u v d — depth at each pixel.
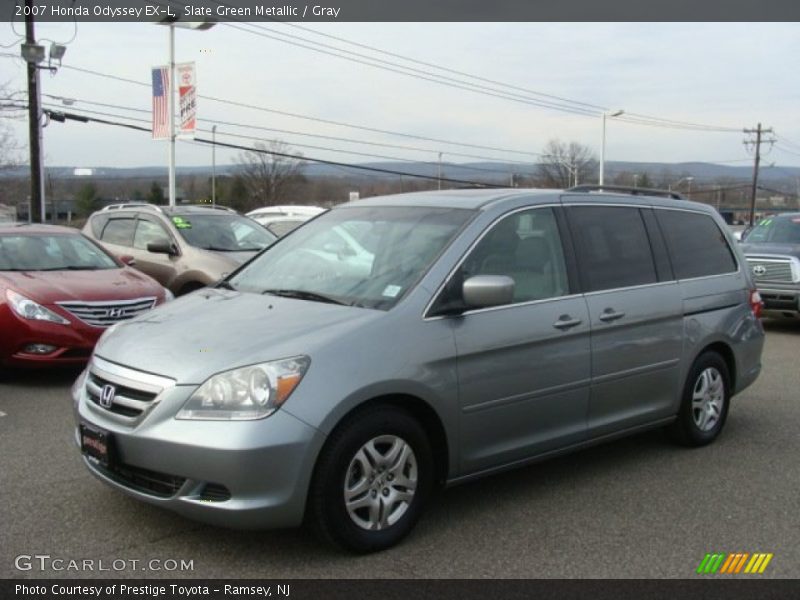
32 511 4.49
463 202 4.99
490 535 4.32
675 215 6.08
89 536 4.18
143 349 4.11
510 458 4.66
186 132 22.48
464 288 4.32
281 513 3.71
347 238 5.06
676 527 4.49
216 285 5.26
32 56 21.55
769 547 4.25
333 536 3.88
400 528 4.12
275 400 3.71
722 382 6.22
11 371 8.10
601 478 5.32
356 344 3.97
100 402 4.11
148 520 4.39
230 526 3.70
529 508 4.74
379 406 4.03
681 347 5.75
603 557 4.08
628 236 5.58
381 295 4.37
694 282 5.95
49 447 5.67
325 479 3.81
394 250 4.73
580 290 5.07
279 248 5.41
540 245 4.98
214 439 3.65
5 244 8.60
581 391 5.00
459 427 4.34
